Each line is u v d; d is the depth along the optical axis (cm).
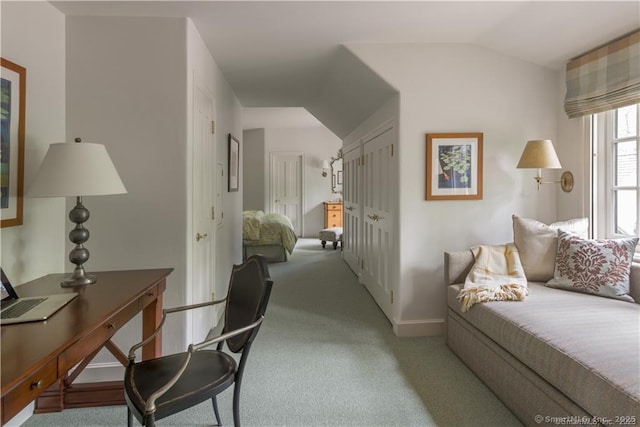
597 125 255
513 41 257
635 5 199
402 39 264
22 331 114
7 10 171
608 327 164
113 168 169
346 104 389
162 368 153
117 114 218
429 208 276
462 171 275
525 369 170
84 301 143
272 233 559
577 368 139
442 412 183
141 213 220
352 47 269
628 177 240
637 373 128
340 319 316
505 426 172
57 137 208
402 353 249
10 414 91
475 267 244
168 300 224
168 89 221
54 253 205
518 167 261
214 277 297
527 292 212
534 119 280
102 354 219
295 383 210
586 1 203
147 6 208
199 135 249
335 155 845
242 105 461
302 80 357
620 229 246
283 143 838
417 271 277
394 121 287
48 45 200
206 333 275
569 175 272
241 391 202
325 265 536
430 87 272
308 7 215
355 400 193
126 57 218
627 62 221
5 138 167
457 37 261
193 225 234
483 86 275
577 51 251
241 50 279
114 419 179
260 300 152
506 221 280
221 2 206
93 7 207
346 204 545
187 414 182
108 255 219
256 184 841
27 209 184
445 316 261
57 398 185
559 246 234
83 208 169
